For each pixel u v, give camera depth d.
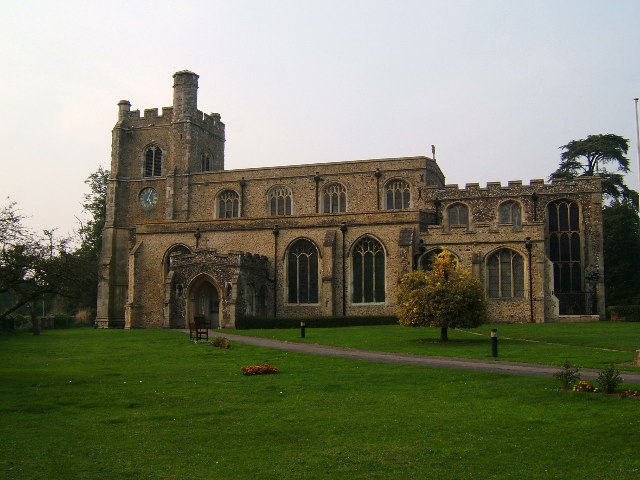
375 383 23.31
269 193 71.00
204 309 58.09
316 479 13.60
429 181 66.69
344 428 17.28
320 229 59.38
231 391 22.61
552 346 34.56
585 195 61.38
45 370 28.66
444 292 38.19
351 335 43.06
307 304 59.12
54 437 16.84
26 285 28.19
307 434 16.86
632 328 44.59
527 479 13.45
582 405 18.91
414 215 56.88
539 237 53.53
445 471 13.95
